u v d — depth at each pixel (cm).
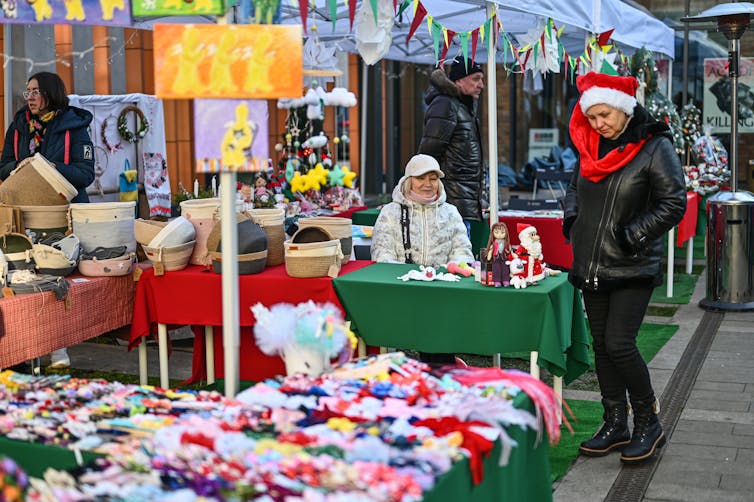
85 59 864
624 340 444
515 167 2053
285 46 287
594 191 441
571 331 492
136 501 215
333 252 480
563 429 510
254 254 489
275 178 785
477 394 298
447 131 661
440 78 664
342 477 225
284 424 269
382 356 332
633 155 431
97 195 711
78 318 486
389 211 545
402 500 217
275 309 320
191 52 289
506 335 445
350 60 1402
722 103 1477
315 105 773
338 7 654
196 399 301
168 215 778
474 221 690
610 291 448
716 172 1011
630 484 431
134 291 528
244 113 292
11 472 208
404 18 786
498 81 2012
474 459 255
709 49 1481
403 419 271
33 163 520
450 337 455
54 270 487
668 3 1477
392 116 1648
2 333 439
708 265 841
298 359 317
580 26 668
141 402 294
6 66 704
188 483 225
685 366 641
